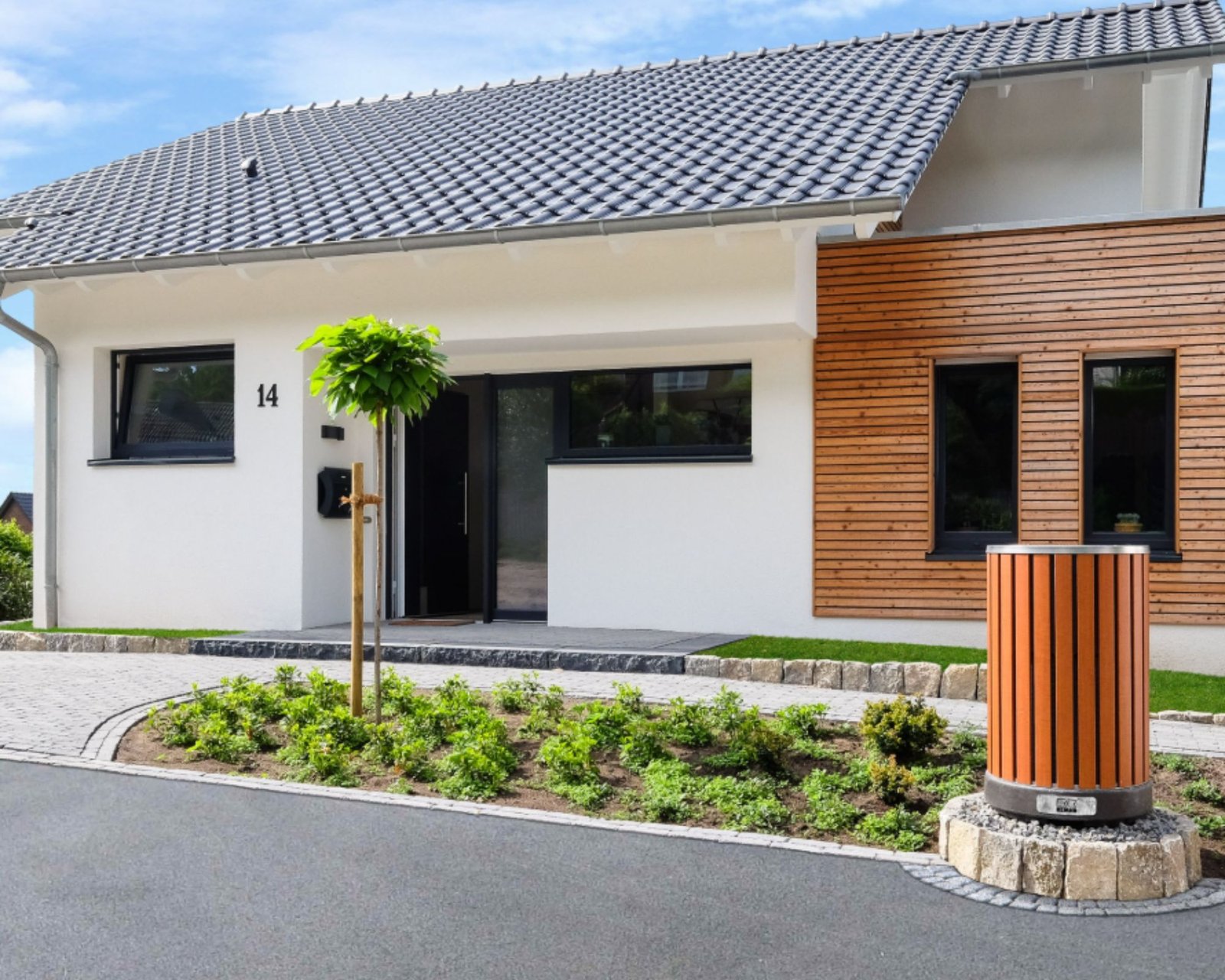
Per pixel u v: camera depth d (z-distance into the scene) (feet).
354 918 15.65
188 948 14.70
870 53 50.14
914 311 35.78
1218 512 32.96
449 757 22.77
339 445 42.22
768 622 37.22
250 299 40.81
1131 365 34.71
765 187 33.86
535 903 16.17
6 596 55.62
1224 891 16.88
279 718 27.14
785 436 37.06
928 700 28.78
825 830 19.54
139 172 55.16
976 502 36.27
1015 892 16.75
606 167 39.86
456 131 51.13
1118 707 17.56
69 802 20.92
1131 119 42.80
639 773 22.56
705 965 14.19
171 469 41.83
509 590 41.81
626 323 35.91
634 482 38.68
